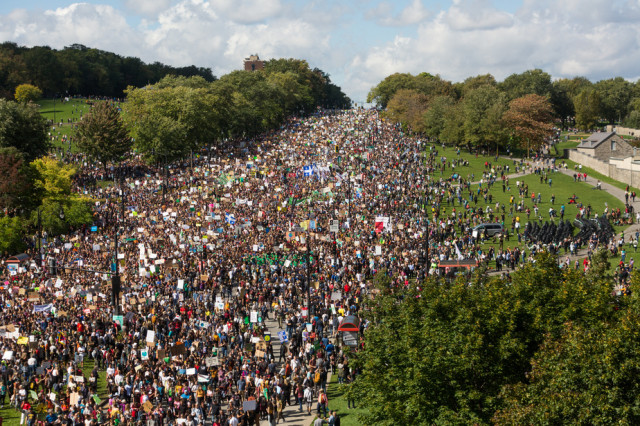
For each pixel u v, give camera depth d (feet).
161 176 437.17
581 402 85.40
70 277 223.30
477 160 538.47
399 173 431.02
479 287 127.75
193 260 239.30
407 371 105.81
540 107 568.00
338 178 386.11
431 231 286.66
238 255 245.04
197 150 572.51
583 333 96.07
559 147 642.22
